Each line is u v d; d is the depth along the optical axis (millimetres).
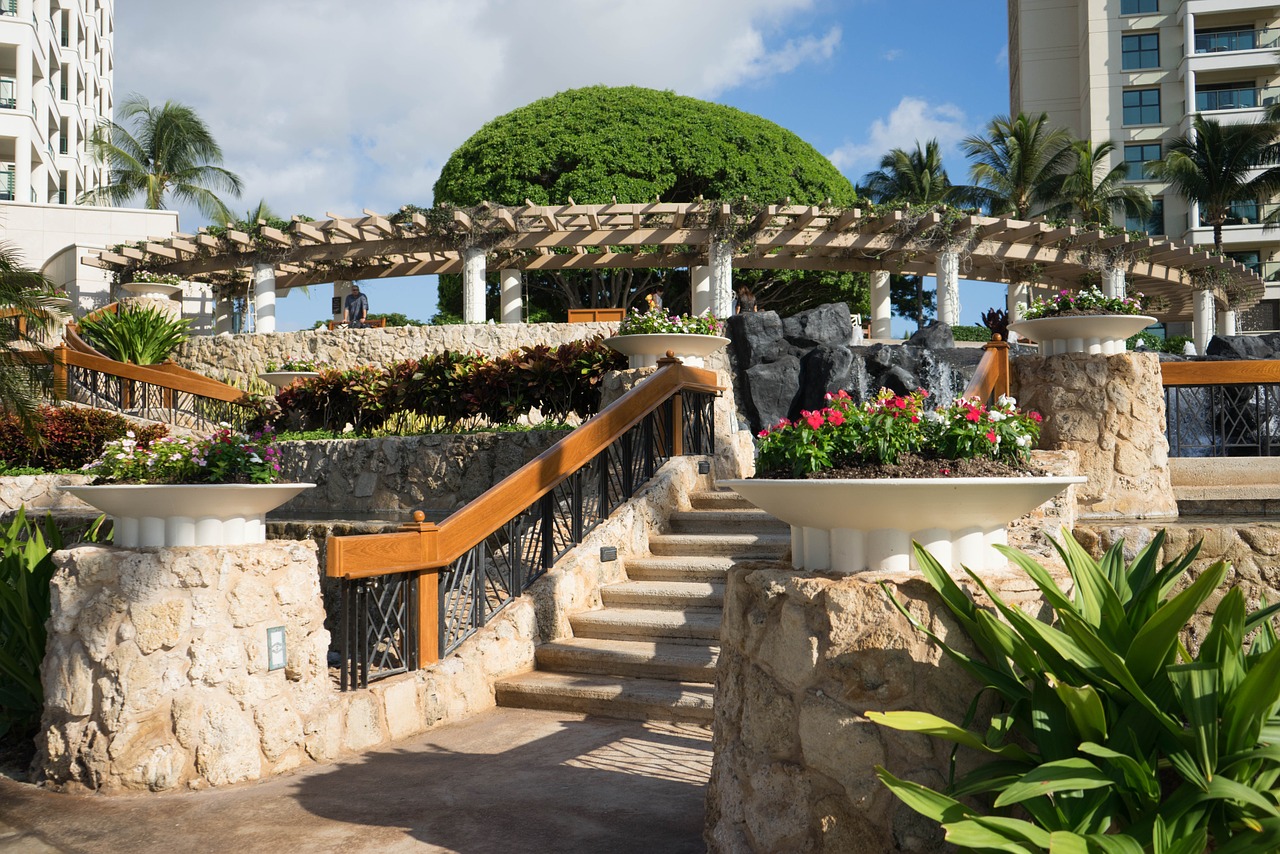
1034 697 2877
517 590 6289
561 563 6613
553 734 5164
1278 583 4520
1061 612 2814
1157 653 2725
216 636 4496
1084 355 6855
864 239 21078
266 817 4020
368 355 18562
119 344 18453
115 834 3875
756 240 20297
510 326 18125
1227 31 43188
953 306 21172
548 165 28250
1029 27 46562
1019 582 3178
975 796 2924
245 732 4504
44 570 5379
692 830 3809
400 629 5516
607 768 4586
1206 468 7730
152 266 23438
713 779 3523
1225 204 36125
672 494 7766
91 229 27859
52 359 9258
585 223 20078
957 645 3021
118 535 4707
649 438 7797
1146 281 26500
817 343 13672
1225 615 2654
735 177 28750
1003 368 7043
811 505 3193
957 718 2973
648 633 6188
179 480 4668
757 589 3332
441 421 11977
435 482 10016
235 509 4703
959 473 3223
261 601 4664
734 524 7414
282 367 17703
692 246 22312
